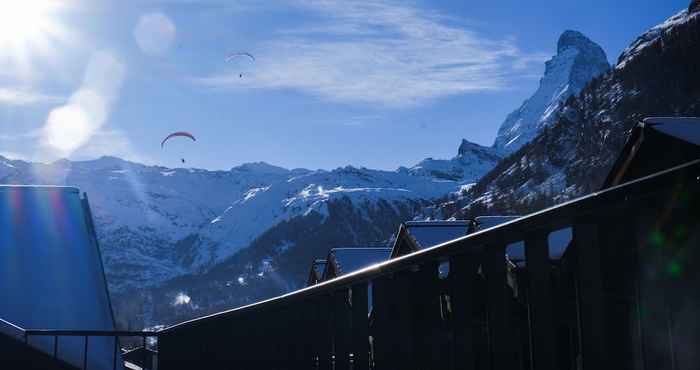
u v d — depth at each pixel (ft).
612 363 14.33
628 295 23.38
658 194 13.15
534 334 15.70
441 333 21.24
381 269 23.71
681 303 15.30
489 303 17.38
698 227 14.21
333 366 29.32
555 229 15.66
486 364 18.44
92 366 65.92
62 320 72.54
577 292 14.64
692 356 15.15
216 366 36.96
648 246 15.51
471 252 18.99
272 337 33.55
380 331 24.97
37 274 76.89
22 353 53.78
